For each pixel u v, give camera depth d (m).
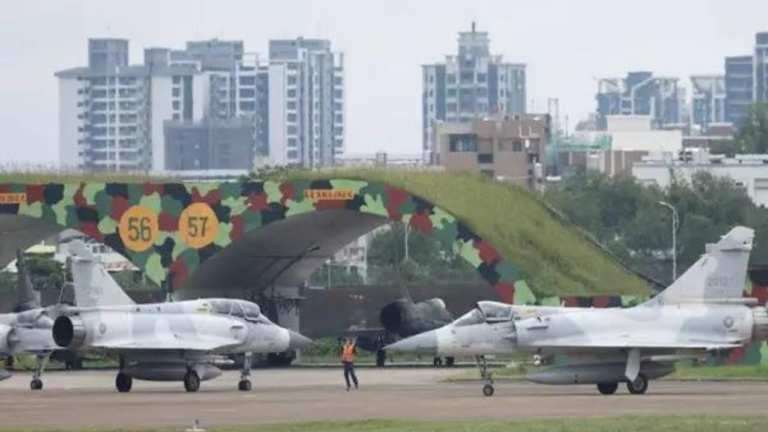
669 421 105.94
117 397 141.75
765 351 177.50
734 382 156.88
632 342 143.38
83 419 115.75
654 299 148.88
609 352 145.12
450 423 107.50
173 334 154.00
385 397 137.88
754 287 180.38
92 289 153.62
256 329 158.50
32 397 142.62
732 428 101.00
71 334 150.12
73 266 153.38
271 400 134.88
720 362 178.25
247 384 155.12
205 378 155.25
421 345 146.00
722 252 149.38
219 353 157.00
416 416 115.25
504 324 146.12
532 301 184.75
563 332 145.25
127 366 154.62
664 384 154.12
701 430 100.12
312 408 124.38
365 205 189.75
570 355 146.75
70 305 170.00
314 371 190.88
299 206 190.88
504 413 116.75
